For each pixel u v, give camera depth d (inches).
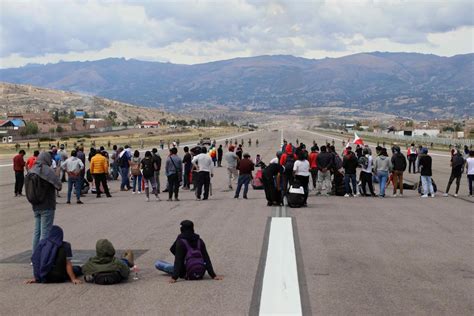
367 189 1029.2
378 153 924.6
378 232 583.5
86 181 978.1
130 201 871.7
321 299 341.7
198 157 879.1
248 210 755.4
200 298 344.5
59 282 387.2
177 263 385.1
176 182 872.9
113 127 7303.2
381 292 357.1
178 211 749.3
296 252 481.4
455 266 430.3
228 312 316.2
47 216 424.8
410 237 555.2
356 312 315.9
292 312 315.9
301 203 780.0
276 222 647.1
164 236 561.9
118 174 1288.1
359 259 454.6
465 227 617.3
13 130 5378.9
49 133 5447.8
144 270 421.1
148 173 866.8
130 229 605.6
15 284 383.6
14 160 965.2
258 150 2721.5
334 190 943.0
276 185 795.4
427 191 927.0
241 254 472.7
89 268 382.3
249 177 896.9
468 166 944.3
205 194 883.4
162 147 2716.5
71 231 593.9
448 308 323.3
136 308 324.5
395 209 766.5
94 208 786.2
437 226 623.8
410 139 4023.1
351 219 673.0
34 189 418.0
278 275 401.7
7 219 701.3
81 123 7214.6
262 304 331.6
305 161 787.4
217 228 605.6
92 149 1023.6
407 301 337.4
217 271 414.6
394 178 936.3
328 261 447.2
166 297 347.3
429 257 462.6
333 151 995.3
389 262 443.8
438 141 3420.3
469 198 908.0
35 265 386.3
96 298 346.3
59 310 322.3
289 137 4724.4
